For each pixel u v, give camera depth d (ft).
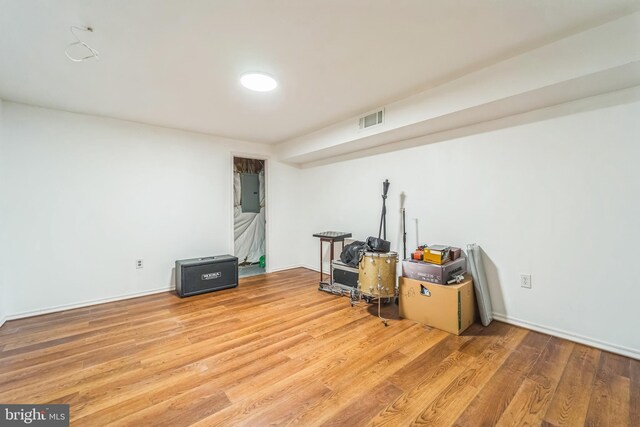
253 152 14.75
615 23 5.28
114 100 8.91
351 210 13.30
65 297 9.80
